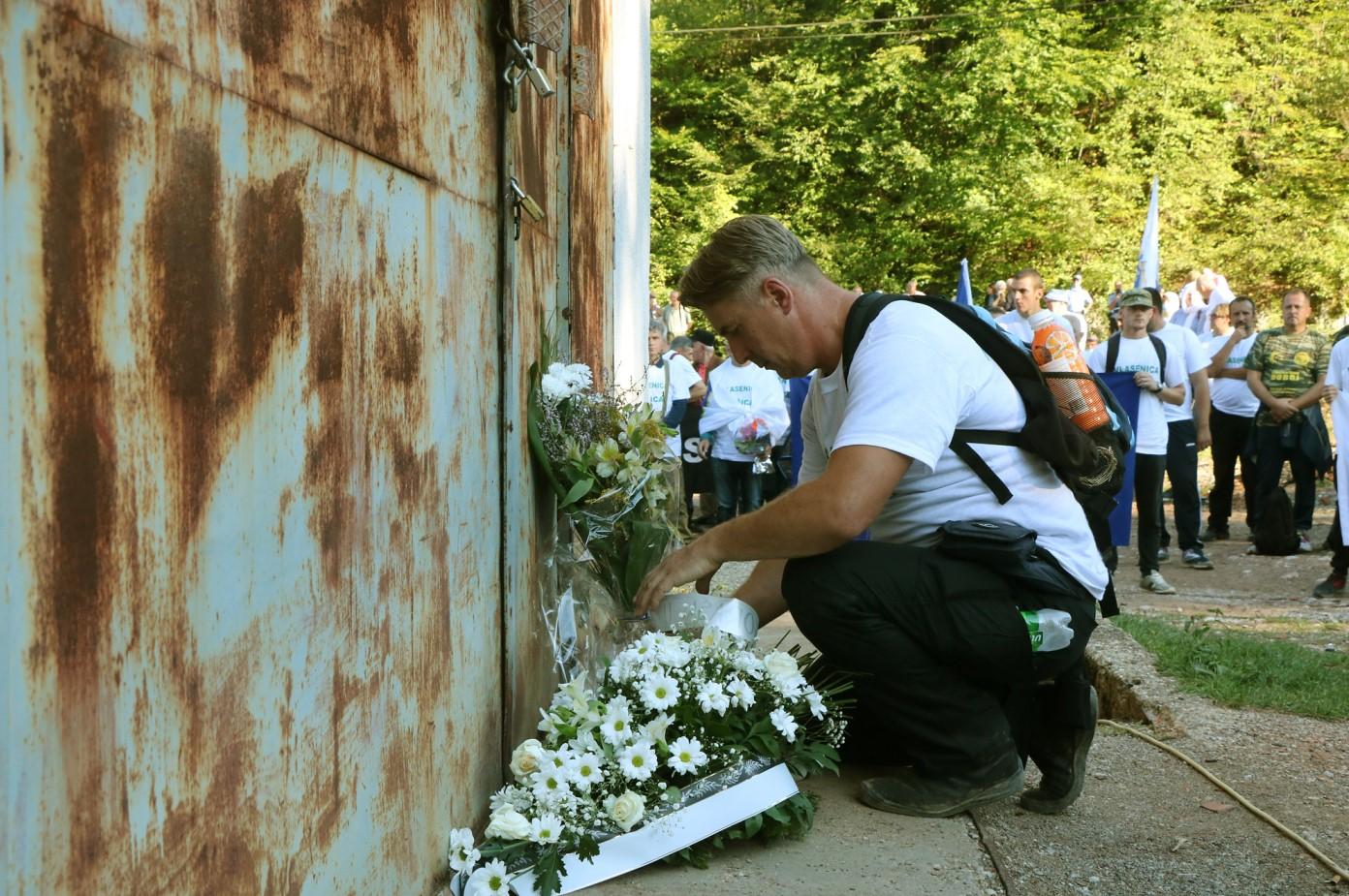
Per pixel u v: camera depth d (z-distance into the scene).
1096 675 4.55
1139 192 25.97
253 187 1.45
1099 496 2.97
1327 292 24.56
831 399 2.95
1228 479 10.61
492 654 2.59
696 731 2.64
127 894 1.20
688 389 9.73
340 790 1.75
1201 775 3.32
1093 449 2.89
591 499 3.06
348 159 1.74
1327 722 3.85
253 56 1.44
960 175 24.59
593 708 2.61
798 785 3.07
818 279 2.87
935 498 2.82
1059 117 25.83
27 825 1.04
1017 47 24.72
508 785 2.55
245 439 1.44
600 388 4.70
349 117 1.74
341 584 1.74
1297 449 9.63
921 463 2.81
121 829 1.19
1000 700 2.96
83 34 1.10
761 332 2.86
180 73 1.28
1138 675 4.32
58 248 1.07
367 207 1.82
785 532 2.67
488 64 2.53
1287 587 8.17
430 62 2.12
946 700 2.81
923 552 2.77
